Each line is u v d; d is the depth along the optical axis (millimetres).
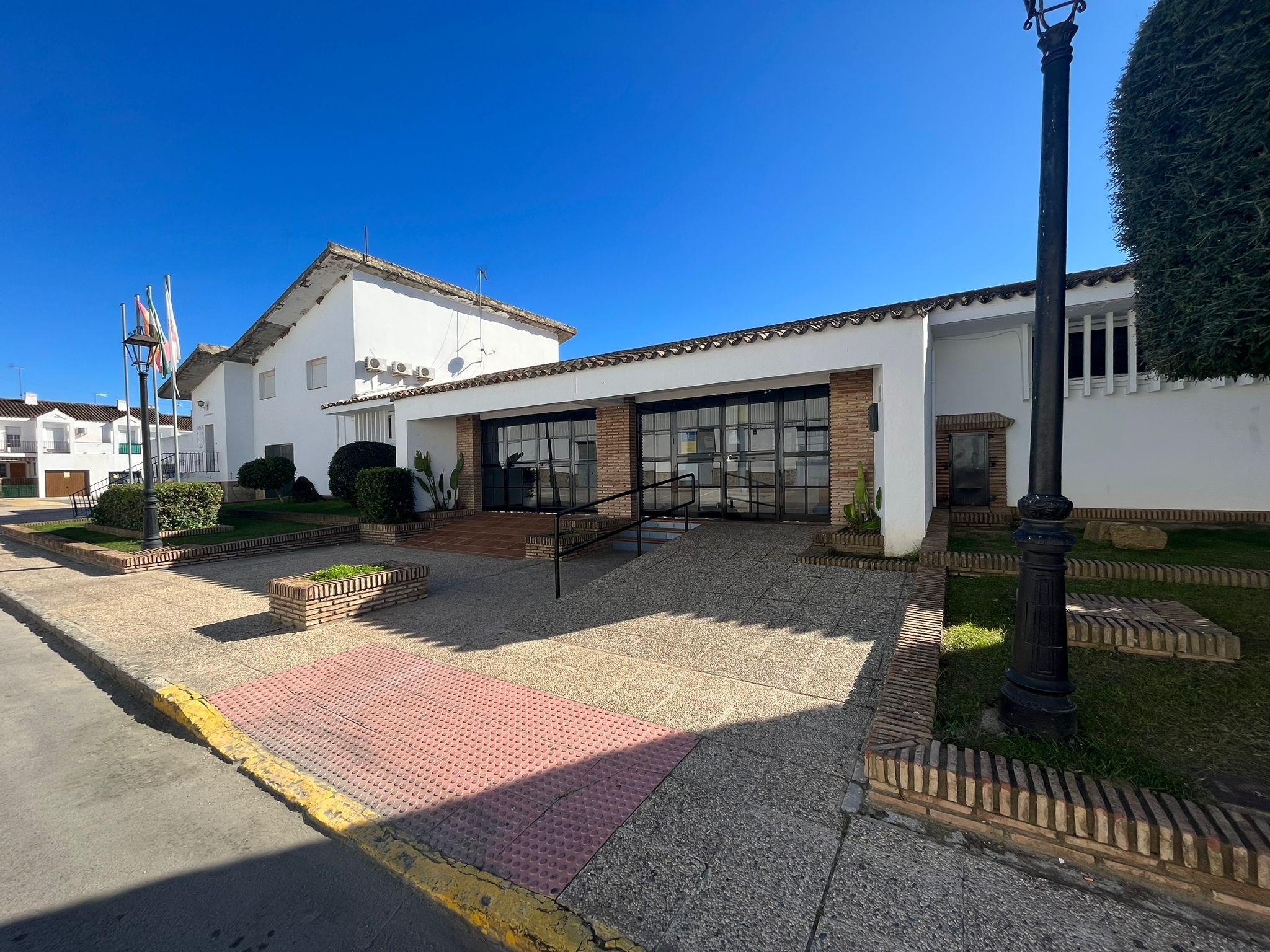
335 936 2188
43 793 3205
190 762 3535
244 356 21688
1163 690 3188
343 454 14562
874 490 8016
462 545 10578
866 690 3906
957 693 3383
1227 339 3568
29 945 2160
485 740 3516
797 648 4641
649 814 2732
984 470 8914
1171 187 3793
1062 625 2895
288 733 3756
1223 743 2740
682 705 3834
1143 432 7965
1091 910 2092
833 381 8508
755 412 9812
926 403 6797
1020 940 1982
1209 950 1923
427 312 19000
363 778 3201
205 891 2434
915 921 2074
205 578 8609
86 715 4273
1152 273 4020
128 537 11727
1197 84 3582
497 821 2756
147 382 9953
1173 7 3666
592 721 3680
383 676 4578
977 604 4824
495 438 13289
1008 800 2412
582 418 12047
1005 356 8742
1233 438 7531
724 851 2473
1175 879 2143
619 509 10680
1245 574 4578
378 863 2570
